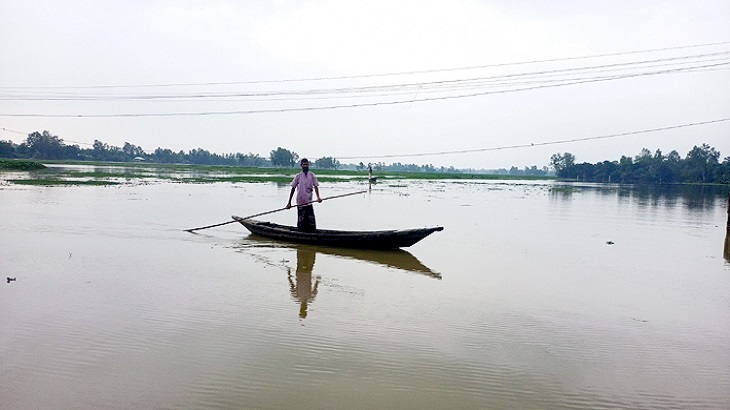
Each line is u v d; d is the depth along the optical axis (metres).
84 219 19.42
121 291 9.48
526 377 6.29
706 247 16.94
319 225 20.92
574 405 5.62
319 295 9.67
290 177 68.38
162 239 15.56
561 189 61.69
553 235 19.03
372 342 7.25
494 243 16.80
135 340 7.07
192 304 8.80
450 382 6.06
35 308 8.31
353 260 13.30
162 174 68.19
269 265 12.29
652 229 21.64
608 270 12.87
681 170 108.56
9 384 5.70
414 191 48.69
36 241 14.42
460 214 26.42
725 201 42.72
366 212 26.58
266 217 22.80
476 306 9.28
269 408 5.32
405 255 14.20
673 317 8.97
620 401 5.75
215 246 14.66
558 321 8.53
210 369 6.21
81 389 5.62
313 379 6.02
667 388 6.11
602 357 7.00
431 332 7.77
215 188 42.53
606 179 123.69
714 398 5.88
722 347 7.51
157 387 5.71
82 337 7.12
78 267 11.32
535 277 11.84
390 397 5.65
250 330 7.59
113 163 128.12
